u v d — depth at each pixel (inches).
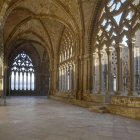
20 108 766.5
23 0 914.7
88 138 322.3
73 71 1098.1
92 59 882.8
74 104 970.7
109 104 680.4
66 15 993.5
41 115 580.4
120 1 695.7
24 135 339.0
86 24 912.3
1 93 1039.6
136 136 338.3
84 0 865.5
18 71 1945.1
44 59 1945.1
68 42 1189.1
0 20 829.8
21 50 1936.5
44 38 1397.6
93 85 879.7
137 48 789.9
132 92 621.0
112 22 727.7
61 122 467.5
